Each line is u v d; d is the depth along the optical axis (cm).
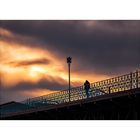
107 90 5450
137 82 4997
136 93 4916
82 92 5956
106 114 5709
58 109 6456
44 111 6869
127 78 5153
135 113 5197
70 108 6150
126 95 5050
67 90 6381
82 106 5872
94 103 5578
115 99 5288
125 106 5338
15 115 7962
